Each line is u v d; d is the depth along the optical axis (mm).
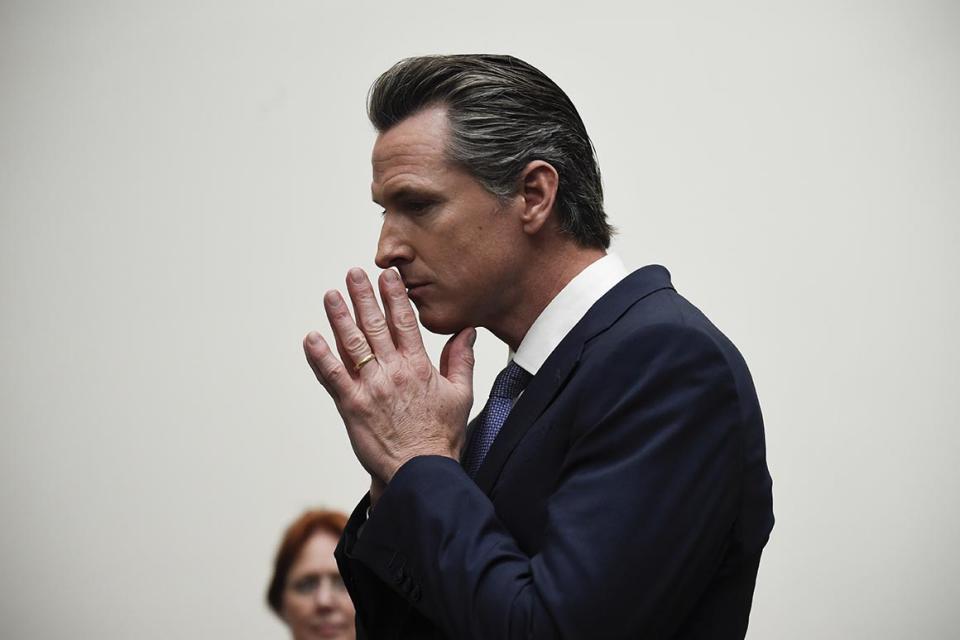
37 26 15297
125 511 14781
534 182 5727
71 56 15297
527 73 5867
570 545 4844
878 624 13883
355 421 5559
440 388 5660
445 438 5598
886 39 14305
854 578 13945
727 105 14516
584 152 5977
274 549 14695
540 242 5812
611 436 5059
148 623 14633
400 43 15047
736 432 5086
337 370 5609
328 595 12148
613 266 5895
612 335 5383
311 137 15172
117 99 15266
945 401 14031
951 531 13922
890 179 14242
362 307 5754
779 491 14055
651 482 4926
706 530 4992
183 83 15266
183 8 15297
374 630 5824
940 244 14148
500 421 5832
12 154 15180
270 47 15242
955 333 14078
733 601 5352
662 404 5047
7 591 14641
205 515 14773
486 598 4895
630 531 4848
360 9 15133
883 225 14219
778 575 13969
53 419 14914
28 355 14977
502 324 5957
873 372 14117
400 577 5266
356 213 15078
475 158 5668
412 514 5219
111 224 15156
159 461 14844
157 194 15180
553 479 5328
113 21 15305
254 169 15172
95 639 14609
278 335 14984
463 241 5707
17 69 15242
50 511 14781
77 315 15047
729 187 14445
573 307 5750
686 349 5137
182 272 15078
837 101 14344
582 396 5270
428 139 5711
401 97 5824
